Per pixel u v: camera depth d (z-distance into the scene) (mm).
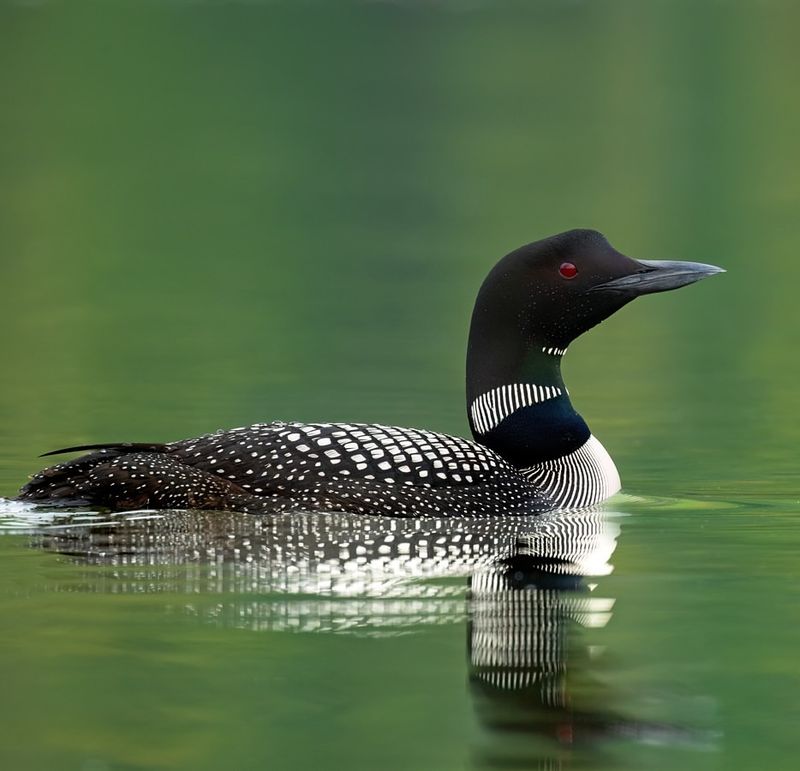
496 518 9219
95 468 9016
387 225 28078
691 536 8930
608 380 15797
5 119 40594
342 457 9039
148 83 48469
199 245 25953
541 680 6254
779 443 12367
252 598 7324
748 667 6422
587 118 42844
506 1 70812
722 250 24422
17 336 18031
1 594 7328
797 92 46250
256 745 5582
